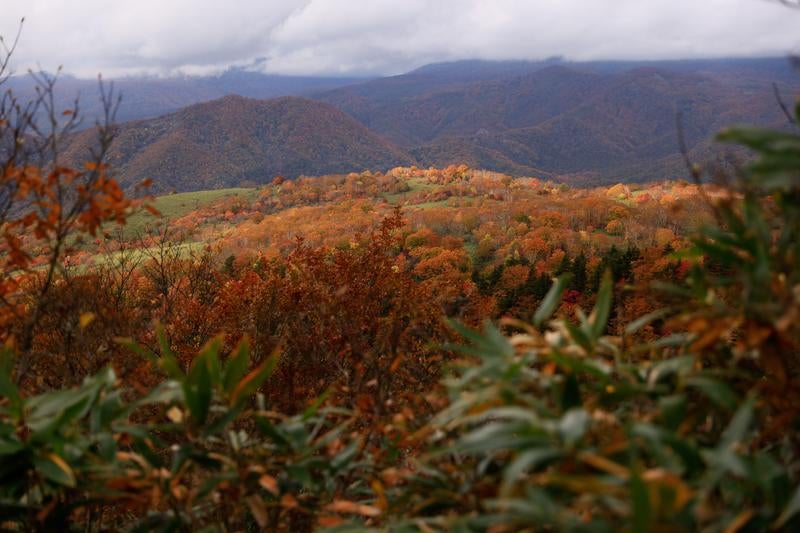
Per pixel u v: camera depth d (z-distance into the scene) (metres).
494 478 1.28
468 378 1.26
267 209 136.12
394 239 4.51
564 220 91.88
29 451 1.35
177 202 114.25
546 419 1.09
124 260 4.48
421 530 1.31
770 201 1.17
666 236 76.19
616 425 1.14
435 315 3.14
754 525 0.91
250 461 1.53
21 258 1.99
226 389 1.44
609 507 0.90
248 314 4.55
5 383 1.36
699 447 1.17
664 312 1.28
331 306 3.78
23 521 1.46
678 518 0.88
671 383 1.29
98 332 2.94
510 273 54.12
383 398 2.25
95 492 1.41
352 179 161.12
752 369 1.32
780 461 1.22
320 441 1.55
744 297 1.09
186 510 1.50
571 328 1.32
